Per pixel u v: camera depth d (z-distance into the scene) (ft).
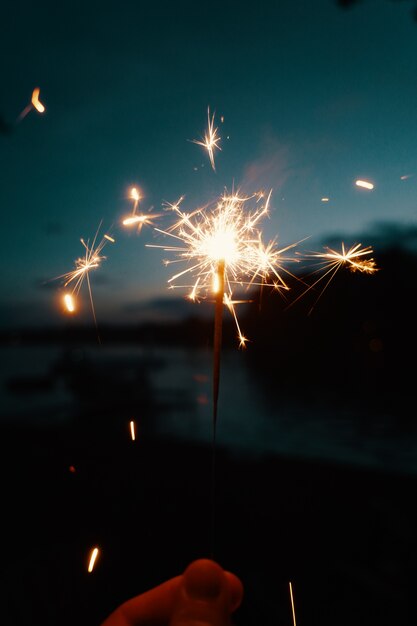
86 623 9.27
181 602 2.37
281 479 25.36
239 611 10.43
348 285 41.68
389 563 12.35
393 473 24.54
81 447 34.55
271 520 18.13
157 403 59.57
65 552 12.86
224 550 14.71
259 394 67.00
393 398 59.26
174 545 15.03
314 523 17.17
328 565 12.88
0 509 19.57
